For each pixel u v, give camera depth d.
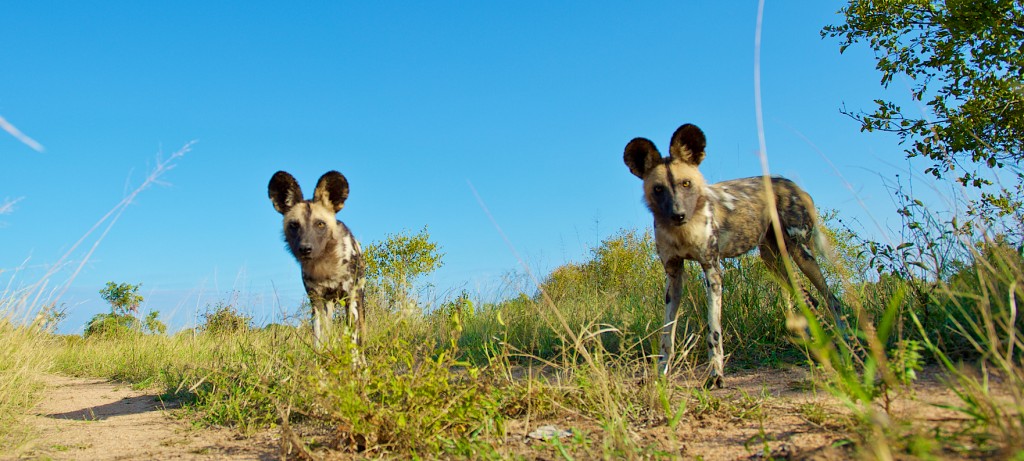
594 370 4.01
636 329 6.48
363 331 4.74
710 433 3.35
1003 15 7.33
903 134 8.41
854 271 6.20
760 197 6.16
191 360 7.66
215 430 4.73
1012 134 7.48
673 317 5.56
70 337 11.48
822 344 2.52
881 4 8.48
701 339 6.04
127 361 9.48
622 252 10.85
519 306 8.00
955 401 3.11
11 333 6.40
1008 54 7.50
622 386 4.20
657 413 3.85
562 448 3.04
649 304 7.19
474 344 6.98
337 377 3.85
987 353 2.98
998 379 3.21
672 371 4.91
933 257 4.91
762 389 4.32
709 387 4.73
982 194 5.84
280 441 3.87
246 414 4.90
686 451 3.06
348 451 3.68
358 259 6.45
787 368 5.08
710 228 5.44
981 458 2.24
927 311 4.68
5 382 5.66
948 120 7.84
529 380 4.09
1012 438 2.23
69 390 7.75
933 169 7.98
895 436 2.41
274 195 6.39
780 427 3.25
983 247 4.32
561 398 4.14
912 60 8.44
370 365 3.91
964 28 7.55
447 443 3.44
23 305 6.57
